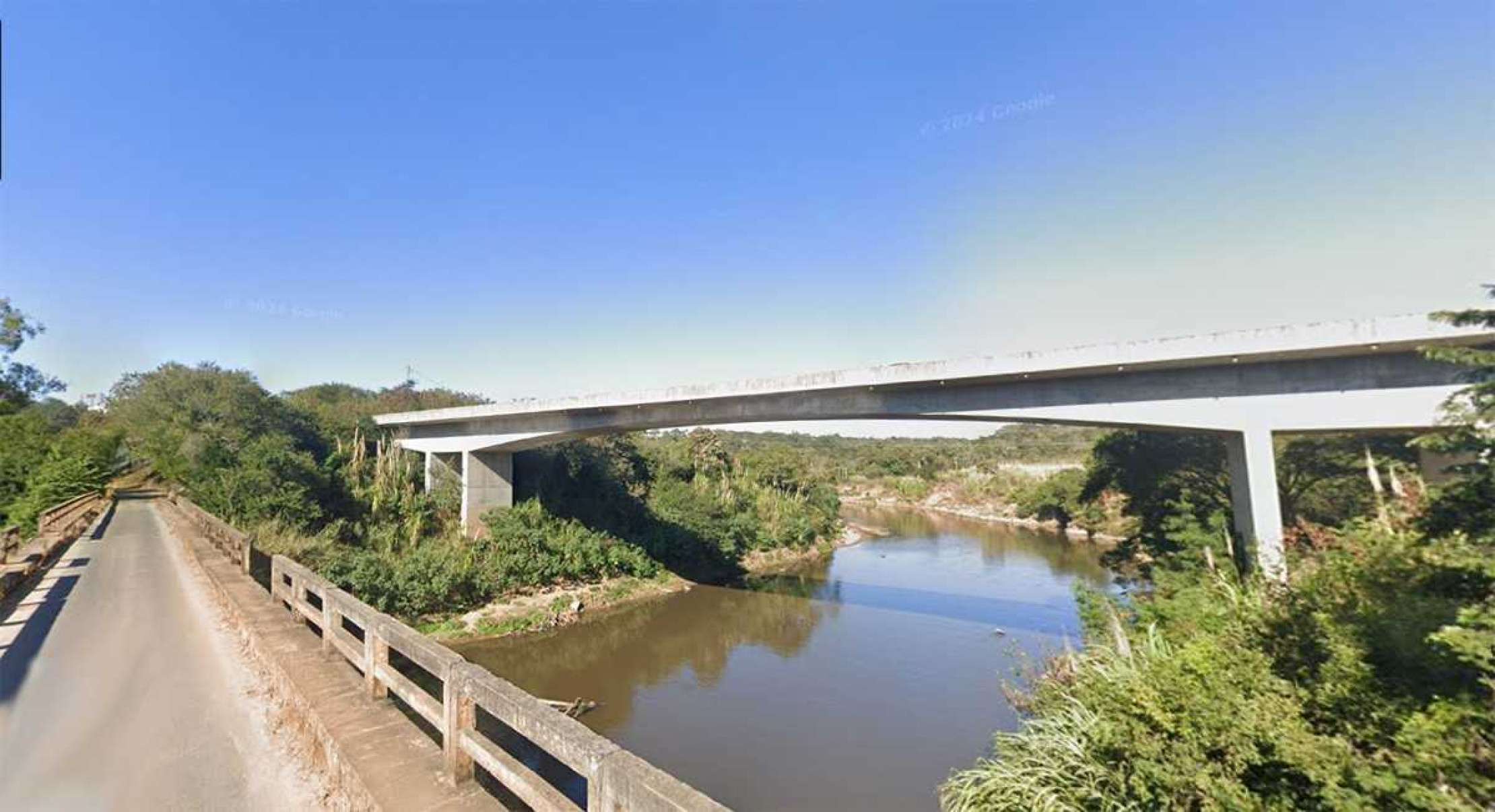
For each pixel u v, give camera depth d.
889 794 13.39
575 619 26.66
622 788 2.52
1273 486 13.92
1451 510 6.53
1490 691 5.17
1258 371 14.26
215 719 6.27
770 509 48.84
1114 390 16.23
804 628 26.55
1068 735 7.24
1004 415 18.11
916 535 57.41
